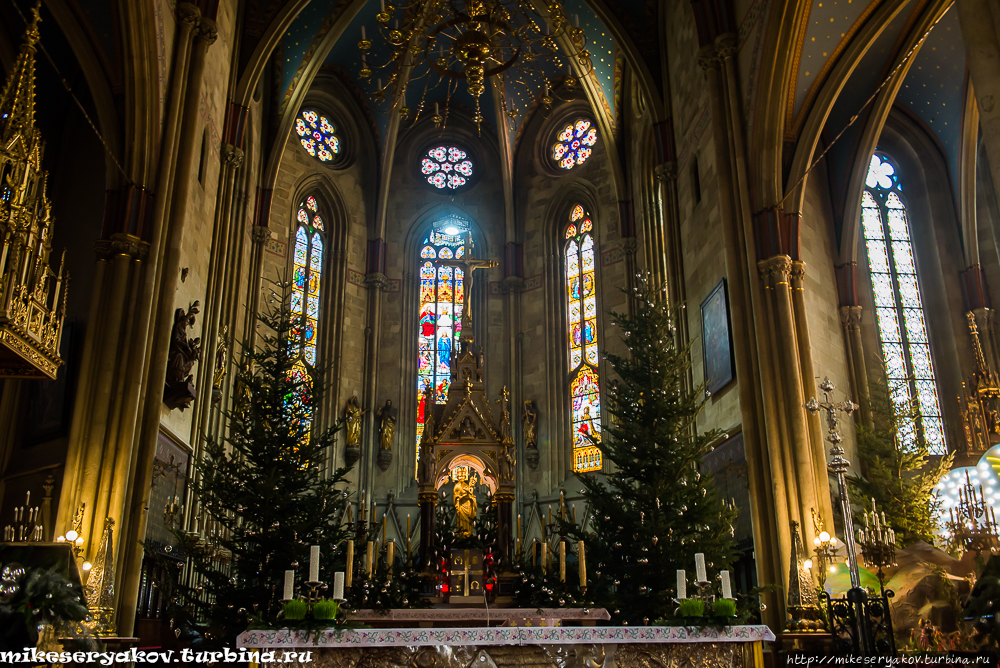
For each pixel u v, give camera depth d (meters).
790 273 20.86
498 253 36.72
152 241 18.86
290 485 18.31
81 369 17.67
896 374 26.58
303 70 30.94
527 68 35.34
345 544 19.50
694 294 25.03
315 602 10.87
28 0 20.25
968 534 17.61
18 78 12.73
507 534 21.47
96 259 18.55
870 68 24.75
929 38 25.75
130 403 17.64
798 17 20.28
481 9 22.02
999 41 11.36
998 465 22.94
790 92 21.34
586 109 36.44
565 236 36.25
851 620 12.83
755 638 11.66
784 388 19.92
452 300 36.03
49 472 18.39
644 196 31.45
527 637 10.93
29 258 12.24
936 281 27.56
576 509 31.06
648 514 18.94
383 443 32.78
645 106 30.05
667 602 17.67
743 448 20.44
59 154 22.59
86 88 22.59
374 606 17.52
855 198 26.38
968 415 24.72
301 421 20.81
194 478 22.36
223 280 25.39
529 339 35.09
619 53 31.80
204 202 23.36
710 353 23.14
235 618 16.77
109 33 19.02
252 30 26.94
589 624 16.88
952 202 28.11
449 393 23.00
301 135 34.66
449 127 38.19
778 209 21.25
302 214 34.53
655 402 19.83
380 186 35.97
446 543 21.17
